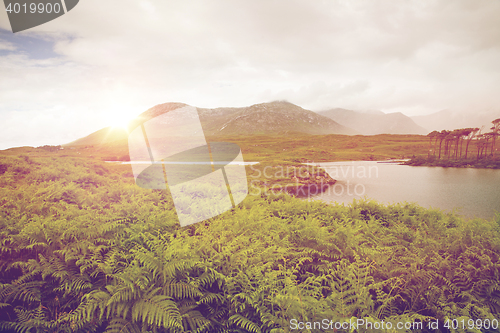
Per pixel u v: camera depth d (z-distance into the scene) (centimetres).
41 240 300
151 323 223
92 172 815
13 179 647
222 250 312
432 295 282
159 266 272
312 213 554
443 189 2623
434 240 386
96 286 284
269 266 300
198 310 286
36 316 248
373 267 313
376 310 262
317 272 344
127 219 379
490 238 348
